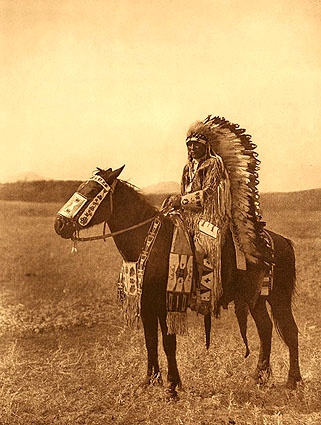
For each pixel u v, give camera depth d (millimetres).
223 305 4781
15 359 5691
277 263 4863
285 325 4875
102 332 6039
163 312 4656
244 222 4773
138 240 4684
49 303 6594
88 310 6355
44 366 5578
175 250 4617
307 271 5406
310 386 4879
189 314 5379
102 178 4691
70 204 4652
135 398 4859
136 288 4629
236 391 4879
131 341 5750
